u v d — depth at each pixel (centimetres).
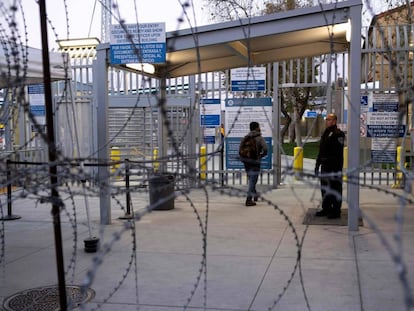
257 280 514
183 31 770
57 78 683
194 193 1146
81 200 1088
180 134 1206
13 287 512
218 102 1226
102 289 496
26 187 343
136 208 987
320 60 1203
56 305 458
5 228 807
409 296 167
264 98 1209
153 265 576
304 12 725
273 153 1205
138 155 1381
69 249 659
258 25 748
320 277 519
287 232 739
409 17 1155
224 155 1256
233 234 732
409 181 250
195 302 455
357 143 709
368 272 532
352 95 710
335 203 817
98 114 812
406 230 728
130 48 780
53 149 288
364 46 1126
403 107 252
